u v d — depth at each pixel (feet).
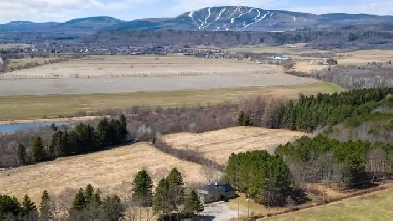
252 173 305.94
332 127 473.26
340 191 317.22
